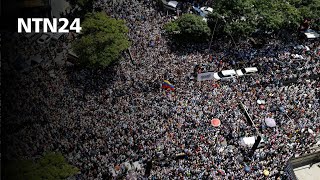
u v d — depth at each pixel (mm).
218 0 129875
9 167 73875
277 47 134000
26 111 98938
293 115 111062
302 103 115250
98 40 109562
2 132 92438
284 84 121938
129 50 121000
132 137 97625
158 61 119438
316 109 114188
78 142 94688
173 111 105125
